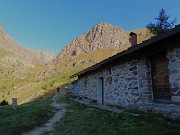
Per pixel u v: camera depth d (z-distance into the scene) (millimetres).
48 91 91688
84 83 24109
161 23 22984
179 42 8062
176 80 8195
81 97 25172
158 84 9695
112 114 10117
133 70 11766
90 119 9930
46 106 17891
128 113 9750
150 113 9391
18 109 16109
